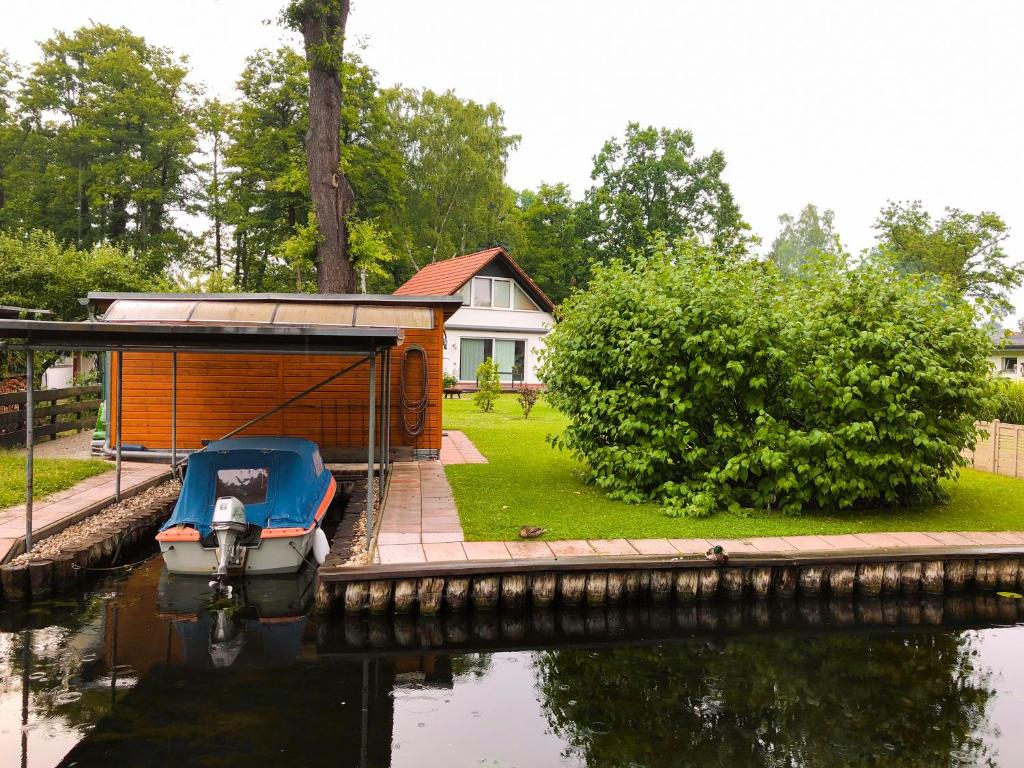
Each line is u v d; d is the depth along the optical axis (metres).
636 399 9.08
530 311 30.91
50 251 18.31
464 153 39.78
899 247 34.38
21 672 5.41
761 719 4.86
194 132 36.78
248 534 7.45
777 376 8.95
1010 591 7.47
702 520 8.32
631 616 6.69
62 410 14.37
